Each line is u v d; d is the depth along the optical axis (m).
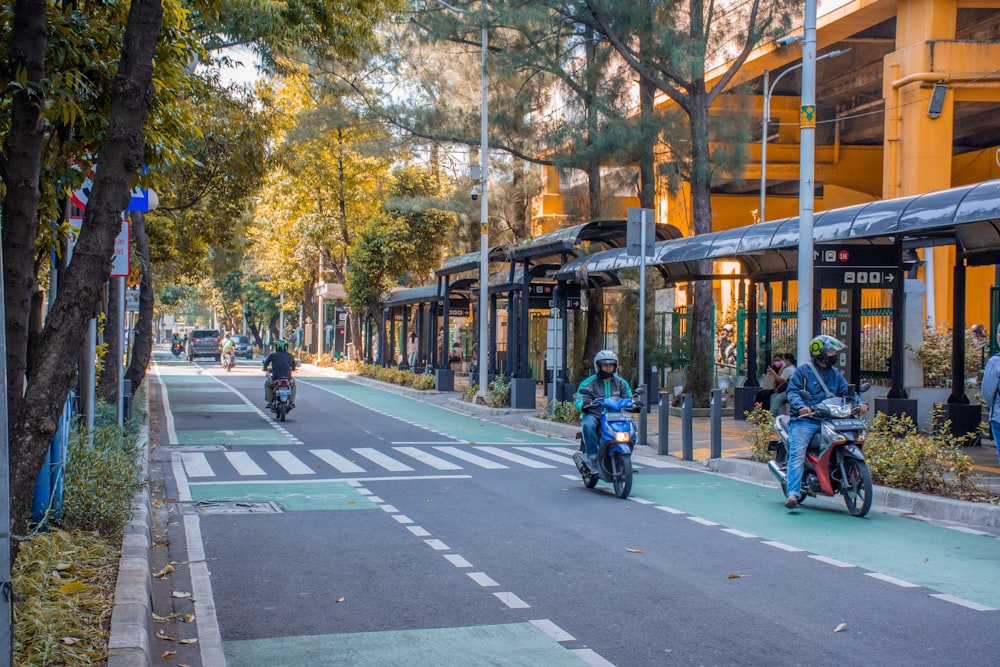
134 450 12.79
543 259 28.12
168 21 8.97
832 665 5.58
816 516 10.66
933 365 19.92
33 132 5.98
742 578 7.74
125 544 8.04
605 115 25.17
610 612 6.77
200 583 7.67
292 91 34.12
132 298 34.88
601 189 26.58
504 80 26.92
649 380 27.70
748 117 24.42
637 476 14.09
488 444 18.61
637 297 27.69
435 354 39.91
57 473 8.16
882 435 12.47
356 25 18.80
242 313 87.81
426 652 5.89
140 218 21.61
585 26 24.84
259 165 21.56
